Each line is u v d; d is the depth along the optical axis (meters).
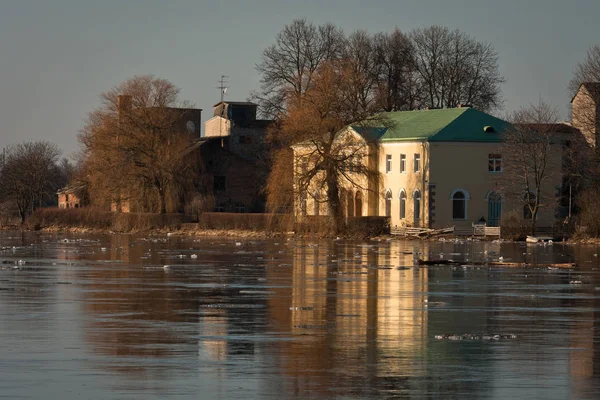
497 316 117.62
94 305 126.25
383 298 136.38
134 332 102.56
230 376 79.94
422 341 97.50
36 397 72.38
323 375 80.56
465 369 83.31
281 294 141.38
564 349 93.38
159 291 144.88
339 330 104.69
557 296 140.38
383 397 73.19
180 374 80.62
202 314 117.69
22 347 92.88
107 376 79.69
